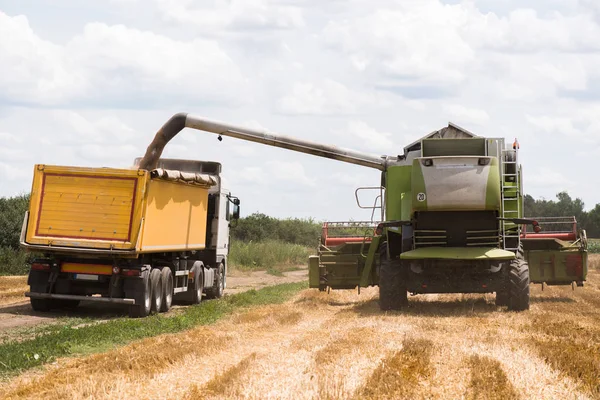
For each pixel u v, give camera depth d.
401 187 19.44
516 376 9.43
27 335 14.54
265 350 11.89
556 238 22.38
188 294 22.67
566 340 12.96
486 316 16.97
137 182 18.31
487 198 17.69
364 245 21.42
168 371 9.90
